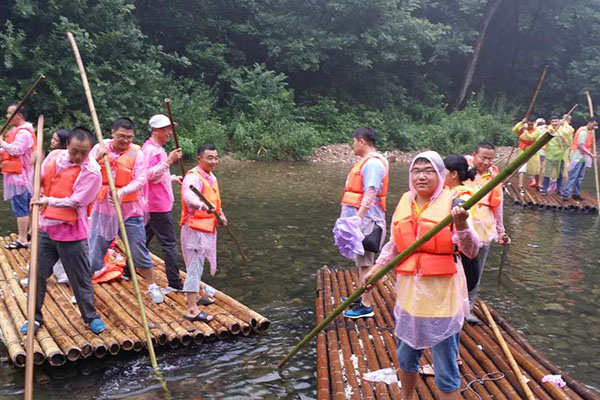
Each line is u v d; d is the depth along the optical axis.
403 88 23.03
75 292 4.04
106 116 14.12
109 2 14.69
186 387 3.56
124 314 4.46
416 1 22.12
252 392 3.53
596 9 25.44
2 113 13.34
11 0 13.96
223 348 4.18
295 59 19.58
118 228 4.72
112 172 4.57
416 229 2.86
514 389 3.47
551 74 26.05
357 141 4.61
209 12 19.36
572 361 4.14
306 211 9.44
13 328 4.07
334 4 19.81
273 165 15.59
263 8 20.62
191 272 4.40
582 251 7.34
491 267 6.54
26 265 5.58
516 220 9.29
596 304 5.37
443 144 21.02
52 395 3.40
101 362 3.88
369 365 3.78
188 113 16.19
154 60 16.20
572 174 10.58
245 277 5.88
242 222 8.47
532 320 4.93
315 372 3.83
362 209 4.34
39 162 3.30
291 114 18.89
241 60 20.20
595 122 10.46
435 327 2.73
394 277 5.80
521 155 2.30
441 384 2.81
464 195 3.77
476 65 27.92
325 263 6.47
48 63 13.52
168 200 5.00
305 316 4.86
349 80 21.98
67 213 3.88
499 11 26.55
